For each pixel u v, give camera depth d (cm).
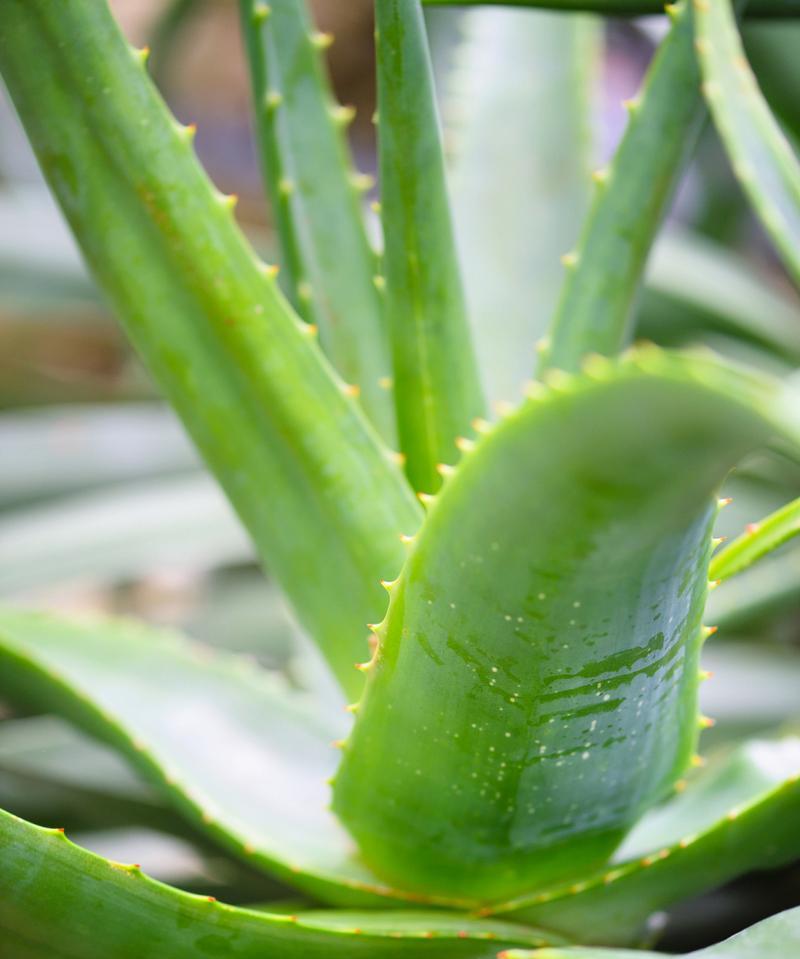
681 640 62
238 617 100
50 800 86
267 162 74
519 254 85
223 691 79
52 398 120
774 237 65
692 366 53
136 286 67
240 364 67
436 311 70
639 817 67
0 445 106
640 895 67
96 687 78
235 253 67
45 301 113
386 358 74
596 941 68
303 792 75
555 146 87
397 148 67
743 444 54
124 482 109
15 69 66
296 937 64
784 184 67
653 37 113
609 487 56
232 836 70
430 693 63
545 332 84
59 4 65
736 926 80
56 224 113
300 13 73
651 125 72
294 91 74
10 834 62
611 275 74
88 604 121
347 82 199
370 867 69
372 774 65
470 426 71
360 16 192
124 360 151
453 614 61
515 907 67
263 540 70
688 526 58
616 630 60
